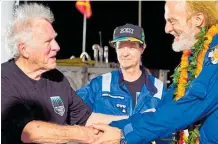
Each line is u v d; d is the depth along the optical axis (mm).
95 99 2930
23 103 1771
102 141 1917
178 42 1956
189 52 2053
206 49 1873
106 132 1934
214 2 1893
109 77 2980
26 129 1739
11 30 1789
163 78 4238
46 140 1767
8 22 1846
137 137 1867
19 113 1753
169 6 1930
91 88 2963
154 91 2908
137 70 2959
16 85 1770
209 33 1873
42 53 1791
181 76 2027
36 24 1781
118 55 2975
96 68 4082
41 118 1824
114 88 2928
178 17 1899
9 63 1823
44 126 1762
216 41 1815
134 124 1883
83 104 2119
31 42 1771
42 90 1854
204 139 1821
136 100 2895
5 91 1731
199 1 1862
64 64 4145
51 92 1893
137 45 2947
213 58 1764
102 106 2889
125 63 2928
